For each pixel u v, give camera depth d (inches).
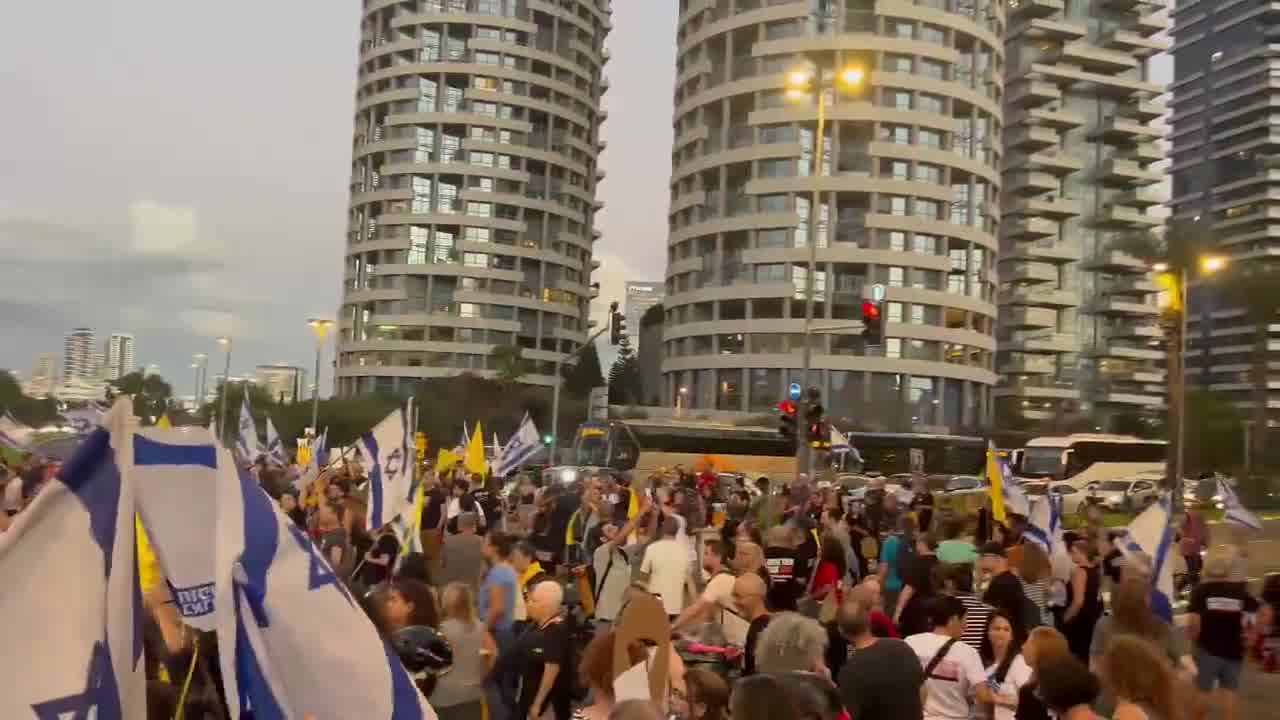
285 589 159.8
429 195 5064.0
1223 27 5698.8
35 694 128.7
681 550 466.6
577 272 5462.6
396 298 5009.8
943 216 3858.3
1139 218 4879.4
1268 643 563.2
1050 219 4847.4
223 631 154.6
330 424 3747.5
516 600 378.3
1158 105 5000.0
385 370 4948.3
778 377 3759.8
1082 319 4940.9
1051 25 4736.7
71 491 131.8
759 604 322.0
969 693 287.3
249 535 159.0
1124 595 335.6
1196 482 1827.0
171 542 162.6
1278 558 1019.9
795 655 254.4
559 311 5255.9
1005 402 4704.7
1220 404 2289.6
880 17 3806.6
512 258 5128.0
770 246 3811.5
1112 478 2359.7
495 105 5113.2
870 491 956.0
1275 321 1362.0
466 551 487.5
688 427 2164.1
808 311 1316.4
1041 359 4751.5
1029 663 267.6
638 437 2151.8
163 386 3627.0
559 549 687.7
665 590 459.2
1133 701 223.9
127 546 134.1
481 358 5009.8
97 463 133.3
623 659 221.8
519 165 5142.7
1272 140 5428.2
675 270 4077.3
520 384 4256.9
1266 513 1958.7
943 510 964.6
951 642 290.5
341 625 161.9
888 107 3782.0
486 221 5054.1
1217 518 1628.9
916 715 231.5
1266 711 490.3
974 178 3956.7
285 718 157.6
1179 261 1362.0
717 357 3848.4
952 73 3880.4
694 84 4111.7
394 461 496.4
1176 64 5959.6
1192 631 423.5
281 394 3983.8
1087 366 4923.7
